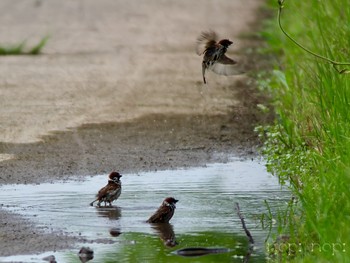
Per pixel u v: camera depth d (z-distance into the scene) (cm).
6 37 2995
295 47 2162
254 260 1106
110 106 2030
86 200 1373
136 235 1205
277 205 1329
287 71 2020
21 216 1284
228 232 1215
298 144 1498
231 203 1350
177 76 2370
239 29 3212
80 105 2034
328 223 1100
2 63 2548
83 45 2888
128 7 3803
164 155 1662
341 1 1961
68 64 2545
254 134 1811
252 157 1659
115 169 1567
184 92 2173
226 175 1527
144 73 2414
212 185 1460
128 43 2939
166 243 1169
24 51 2752
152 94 2153
